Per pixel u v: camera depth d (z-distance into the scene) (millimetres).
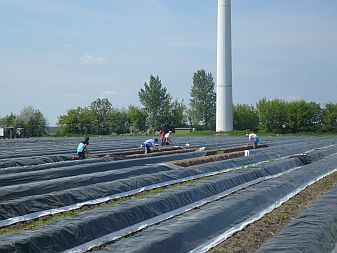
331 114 81125
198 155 30375
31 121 75375
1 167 21812
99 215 10469
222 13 63750
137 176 18078
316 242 8508
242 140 51750
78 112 79188
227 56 64562
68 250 9086
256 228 11398
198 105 98125
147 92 88875
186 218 10547
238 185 17812
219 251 9398
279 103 82125
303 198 15773
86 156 25859
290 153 33844
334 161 26422
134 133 84188
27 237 8516
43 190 15062
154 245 8453
